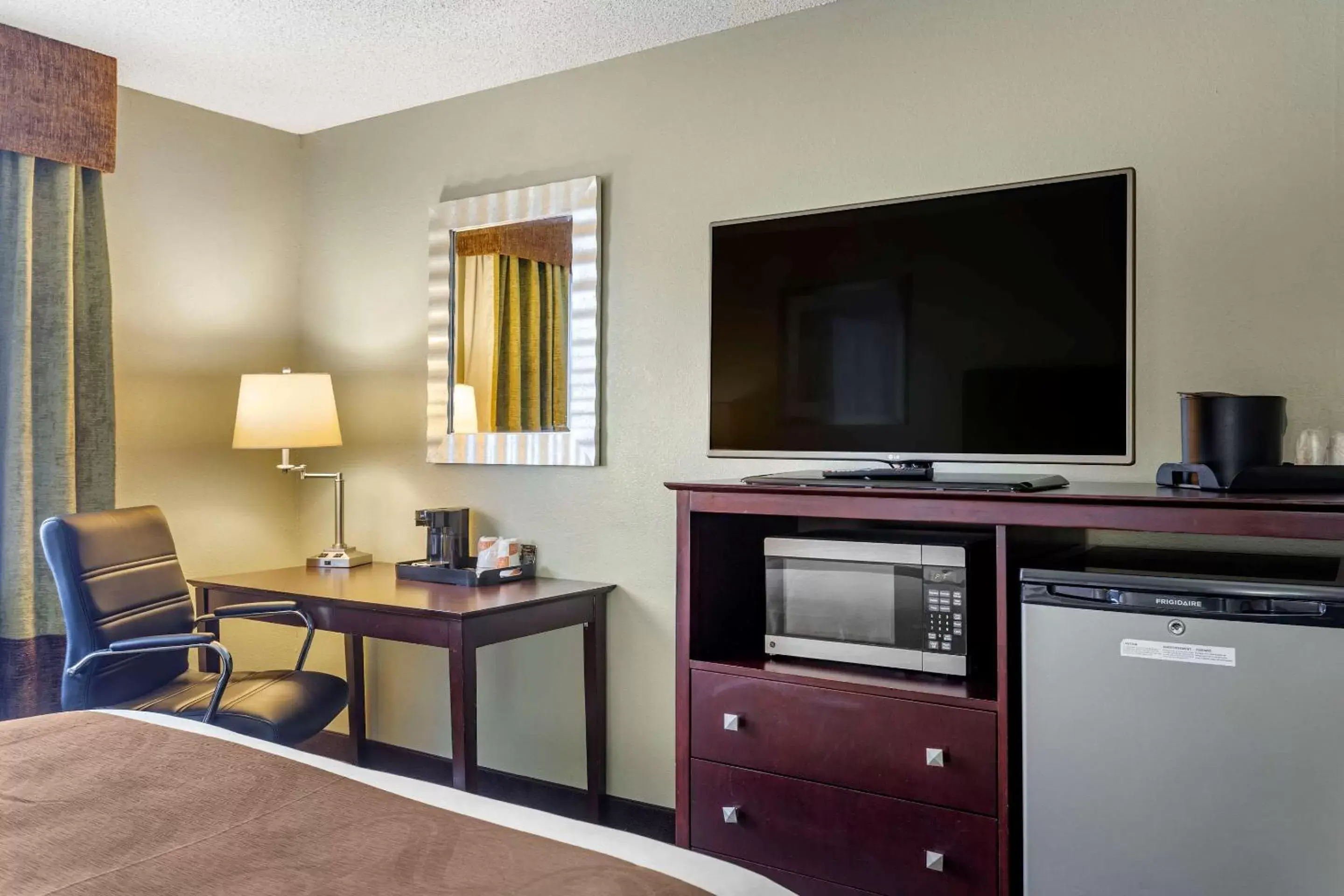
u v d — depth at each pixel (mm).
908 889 2148
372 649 3783
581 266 3205
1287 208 2211
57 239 3078
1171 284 2336
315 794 1462
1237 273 2262
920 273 2377
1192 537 2350
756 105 2918
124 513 2916
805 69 2836
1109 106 2410
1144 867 1832
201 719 2557
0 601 2998
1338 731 1668
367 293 3789
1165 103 2344
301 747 3852
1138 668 1834
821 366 2508
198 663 3588
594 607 3131
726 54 2973
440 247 3547
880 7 2721
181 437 3613
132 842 1293
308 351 3959
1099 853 1873
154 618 2863
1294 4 2203
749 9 2828
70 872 1207
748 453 2613
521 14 2852
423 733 3666
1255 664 1731
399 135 3705
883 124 2715
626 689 3158
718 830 2400
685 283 3037
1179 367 2326
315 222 3943
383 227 3746
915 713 2139
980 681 2211
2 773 1536
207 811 1396
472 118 3514
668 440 3068
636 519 3137
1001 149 2547
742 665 2395
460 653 2672
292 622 3131
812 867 2270
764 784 2334
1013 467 2574
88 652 2637
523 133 3391
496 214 3404
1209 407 2014
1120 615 1851
